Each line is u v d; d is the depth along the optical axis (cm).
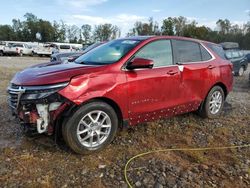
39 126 412
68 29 7956
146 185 372
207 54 626
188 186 372
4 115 621
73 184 367
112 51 505
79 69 437
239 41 6191
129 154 450
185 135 539
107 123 454
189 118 631
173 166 420
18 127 548
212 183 382
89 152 440
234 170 417
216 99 647
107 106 445
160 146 487
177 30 6475
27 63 2434
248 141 528
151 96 498
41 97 405
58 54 1469
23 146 462
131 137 514
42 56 3950
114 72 452
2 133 517
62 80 409
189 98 573
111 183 373
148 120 511
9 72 1507
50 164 410
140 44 501
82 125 431
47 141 470
